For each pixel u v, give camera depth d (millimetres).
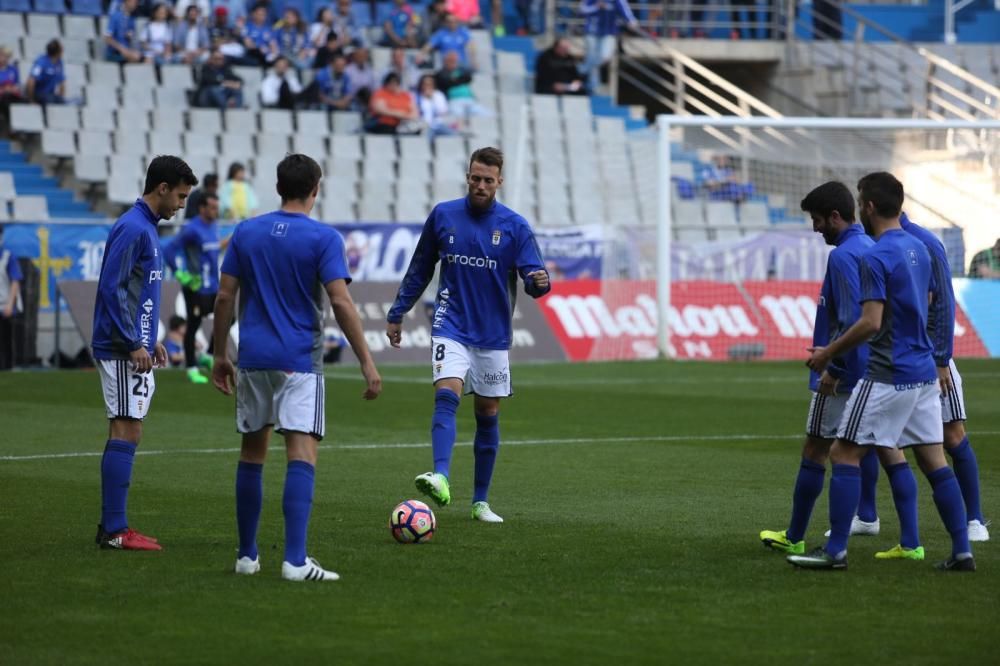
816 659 15258
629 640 16016
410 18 82312
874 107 93812
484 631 16422
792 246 73000
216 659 15180
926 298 20484
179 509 25578
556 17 93750
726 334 70625
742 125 66875
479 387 25125
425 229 25844
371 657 15258
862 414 20188
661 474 31016
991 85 97938
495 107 80938
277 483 29078
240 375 19234
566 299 69188
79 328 59594
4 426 39156
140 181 69750
